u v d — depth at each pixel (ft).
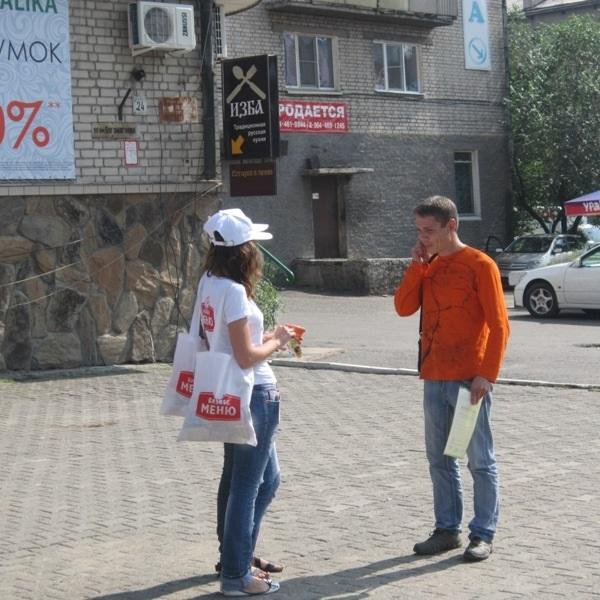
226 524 18.98
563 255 103.14
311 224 101.19
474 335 20.58
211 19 49.49
